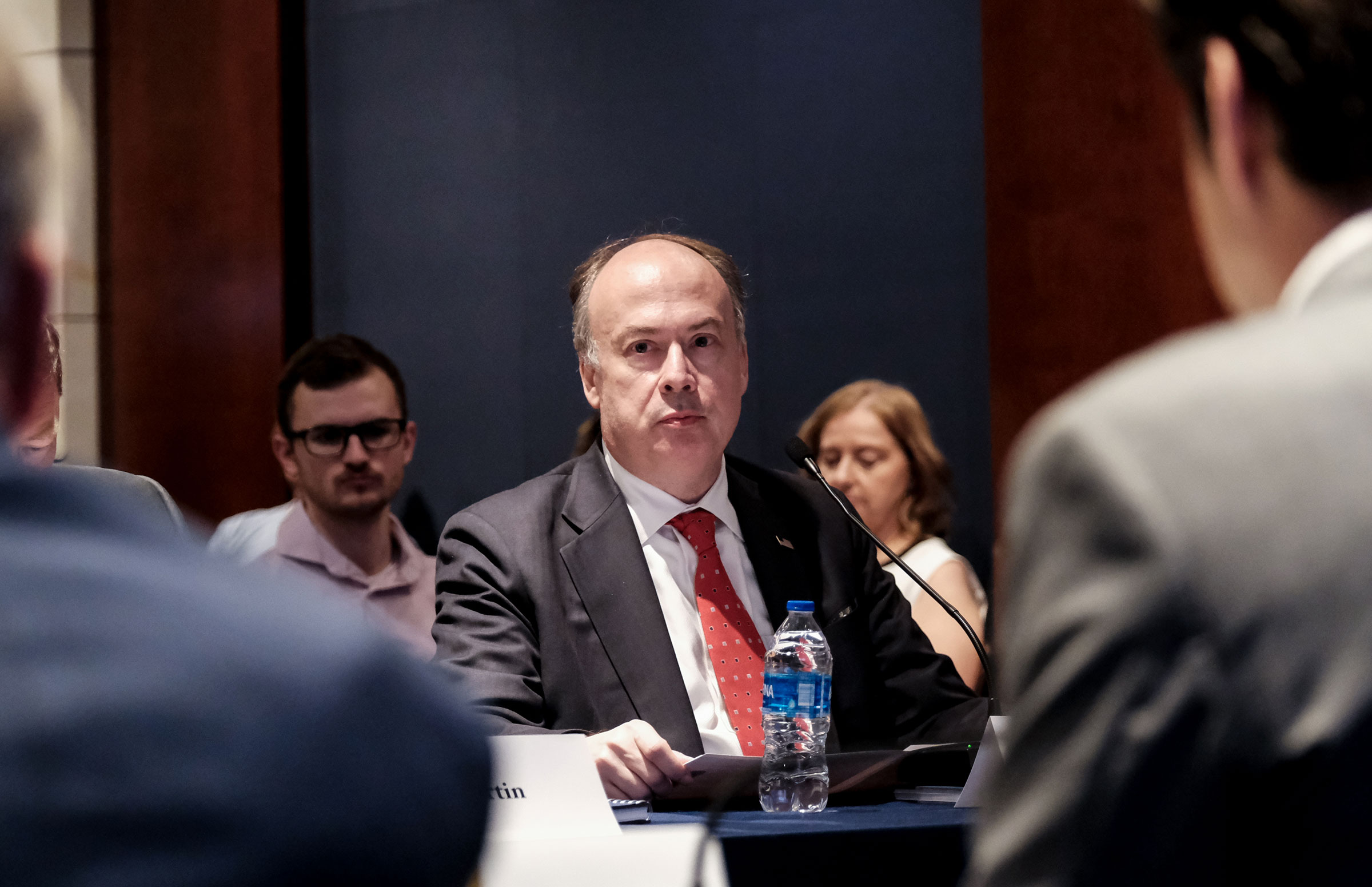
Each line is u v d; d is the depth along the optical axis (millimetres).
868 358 5062
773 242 5184
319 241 5660
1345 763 639
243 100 5562
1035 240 4879
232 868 527
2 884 504
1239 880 669
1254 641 657
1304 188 804
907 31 5055
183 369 5535
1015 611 748
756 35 5203
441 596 2650
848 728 2629
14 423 669
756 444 5172
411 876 576
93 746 528
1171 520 678
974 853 755
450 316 5488
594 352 2816
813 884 1638
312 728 562
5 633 547
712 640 2602
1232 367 727
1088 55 4855
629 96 5332
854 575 2846
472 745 629
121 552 605
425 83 5559
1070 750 683
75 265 5590
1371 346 721
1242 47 811
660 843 1584
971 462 4949
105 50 5641
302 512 4434
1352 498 671
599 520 2672
